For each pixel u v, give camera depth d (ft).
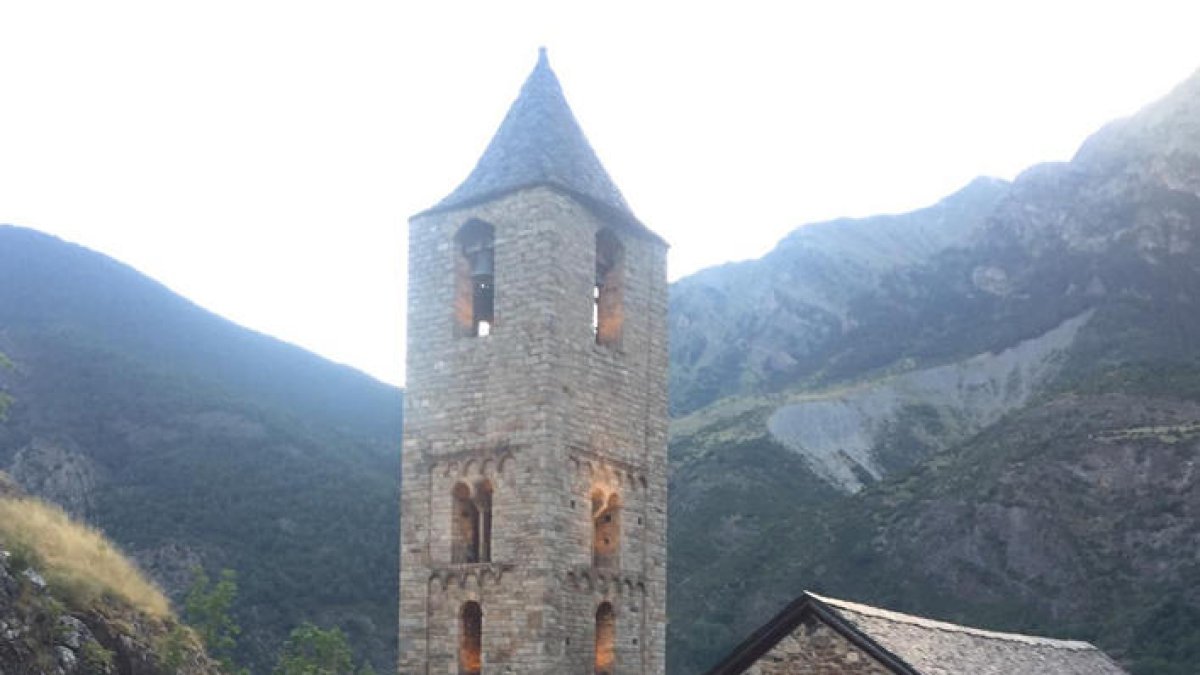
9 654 112.16
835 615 94.43
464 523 132.57
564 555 126.52
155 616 138.62
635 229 143.84
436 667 128.77
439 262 138.31
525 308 130.72
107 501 331.36
